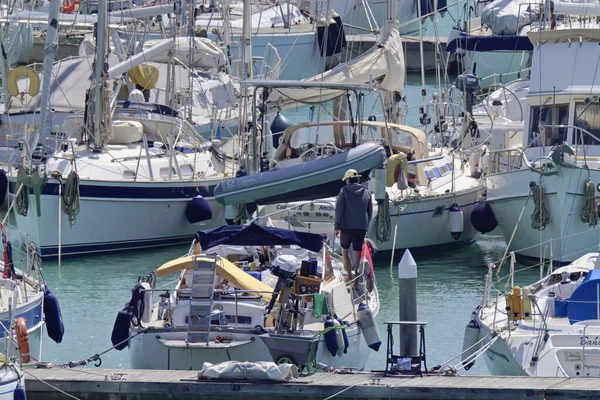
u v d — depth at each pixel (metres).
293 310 62.84
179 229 100.88
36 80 109.31
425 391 56.38
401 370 59.28
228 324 62.62
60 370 60.00
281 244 70.25
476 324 65.56
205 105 130.00
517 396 56.03
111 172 97.88
